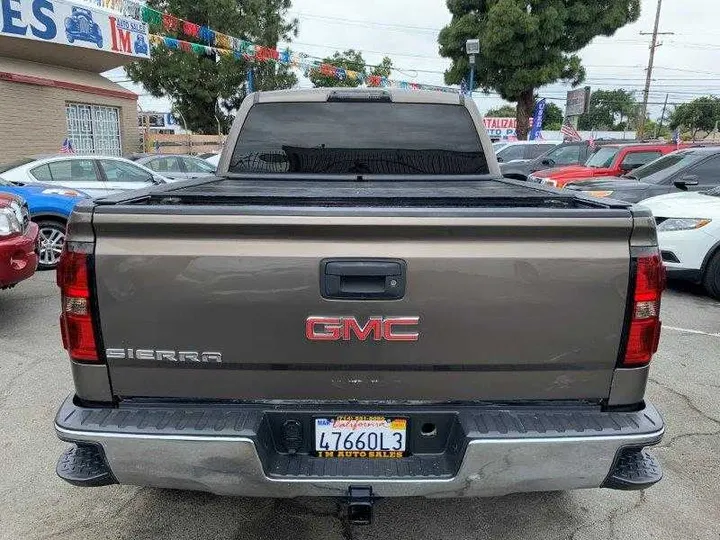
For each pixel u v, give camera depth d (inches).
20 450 132.1
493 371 80.0
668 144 490.6
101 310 78.3
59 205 319.9
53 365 182.1
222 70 1107.9
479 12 1046.4
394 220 75.3
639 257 77.5
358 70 1347.2
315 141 157.8
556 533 105.8
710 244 257.3
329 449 82.8
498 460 77.8
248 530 106.0
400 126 157.5
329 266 76.2
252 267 76.5
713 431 143.9
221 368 80.0
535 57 1009.5
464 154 159.0
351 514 83.5
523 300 77.4
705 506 114.3
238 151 157.8
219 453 77.8
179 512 111.1
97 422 79.1
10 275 204.8
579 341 78.8
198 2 1075.3
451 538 104.2
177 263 76.6
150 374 80.6
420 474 80.0
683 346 205.3
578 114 1037.2
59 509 111.6
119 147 673.6
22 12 483.5
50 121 552.4
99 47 571.8
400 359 78.7
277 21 1176.2
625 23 1018.1
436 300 77.1
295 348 78.6
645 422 80.4
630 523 108.8
